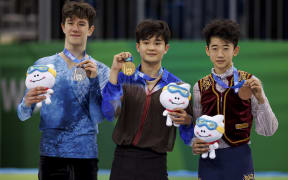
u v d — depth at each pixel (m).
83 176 11.69
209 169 11.22
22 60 18.80
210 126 10.72
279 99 18.20
